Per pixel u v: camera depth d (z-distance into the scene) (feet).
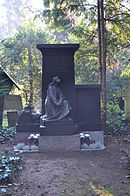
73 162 22.11
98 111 30.37
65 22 37.06
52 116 27.55
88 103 30.45
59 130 26.89
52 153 25.81
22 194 15.33
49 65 30.19
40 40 69.05
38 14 37.19
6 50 67.62
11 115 44.86
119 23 38.01
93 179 17.90
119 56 44.55
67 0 36.47
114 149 27.17
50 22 38.19
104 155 24.58
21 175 18.67
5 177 16.65
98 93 30.55
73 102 29.91
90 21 39.04
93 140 28.78
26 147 26.78
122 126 38.63
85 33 39.34
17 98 51.72
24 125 29.66
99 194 15.44
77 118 30.25
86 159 23.13
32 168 20.42
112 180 17.69
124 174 18.84
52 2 37.09
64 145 26.48
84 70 41.68
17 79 68.74
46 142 26.48
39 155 24.99
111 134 35.22
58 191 15.89
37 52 68.08
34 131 29.66
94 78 42.04
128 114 42.52
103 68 35.37
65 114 27.53
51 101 27.78
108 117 41.22
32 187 16.47
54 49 30.04
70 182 17.37
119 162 21.86
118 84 48.39
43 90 30.14
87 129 29.50
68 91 30.04
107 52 39.50
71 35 40.16
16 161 19.60
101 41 37.04
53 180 17.71
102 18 35.63
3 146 29.50
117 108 44.70
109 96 46.39
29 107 30.73
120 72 49.73
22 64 68.23
